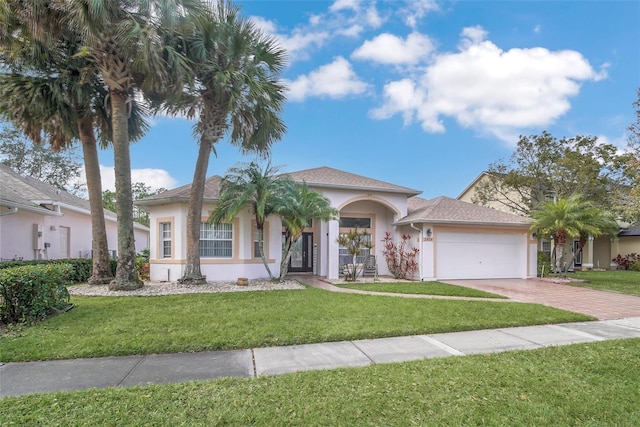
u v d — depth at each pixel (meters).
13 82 10.25
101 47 9.69
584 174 19.48
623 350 5.57
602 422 3.35
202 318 7.23
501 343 6.01
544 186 21.91
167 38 10.73
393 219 18.09
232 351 5.42
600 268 25.58
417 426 3.21
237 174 12.90
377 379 4.26
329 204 14.42
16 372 4.49
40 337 5.84
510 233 17.50
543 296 11.45
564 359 5.10
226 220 12.88
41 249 15.09
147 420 3.24
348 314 7.78
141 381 4.24
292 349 5.54
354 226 17.80
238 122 12.21
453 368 4.67
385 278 16.44
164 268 14.38
